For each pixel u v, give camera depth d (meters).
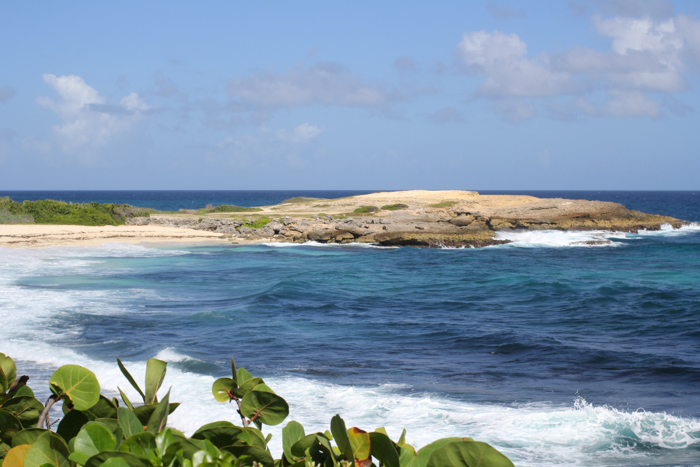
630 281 31.28
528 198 78.94
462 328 18.56
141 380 12.09
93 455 2.26
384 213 68.81
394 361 14.39
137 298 22.72
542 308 22.92
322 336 17.16
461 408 10.60
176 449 2.27
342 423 2.44
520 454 8.66
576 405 10.88
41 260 33.16
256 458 2.66
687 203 162.75
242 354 14.69
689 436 9.31
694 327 19.12
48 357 13.64
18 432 2.67
